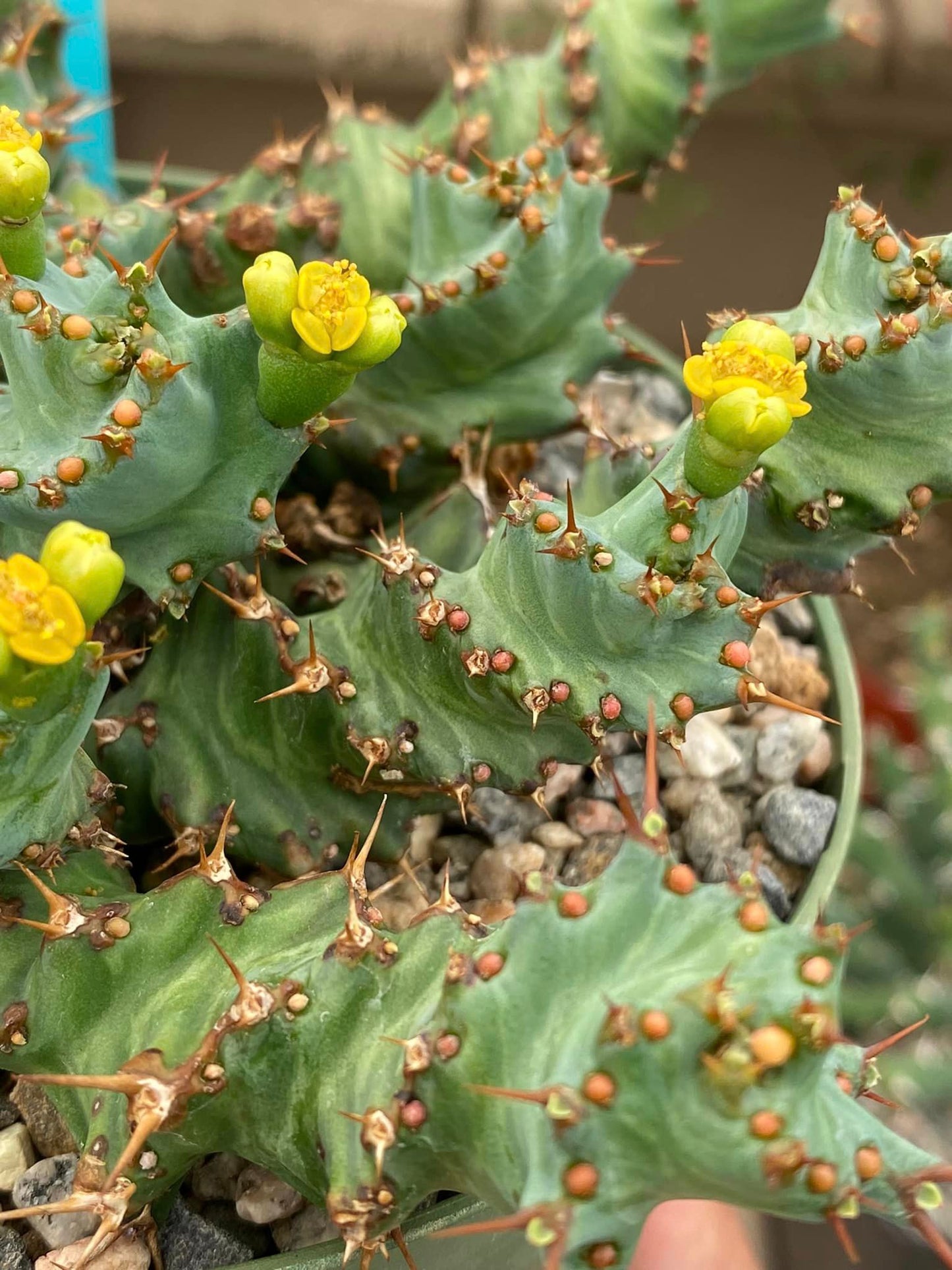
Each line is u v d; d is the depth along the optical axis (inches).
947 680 15.7
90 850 8.3
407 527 9.7
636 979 6.3
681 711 7.5
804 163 20.5
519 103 10.6
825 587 9.2
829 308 8.4
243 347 7.4
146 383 7.1
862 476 8.4
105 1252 8.0
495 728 8.1
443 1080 6.6
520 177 9.1
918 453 8.4
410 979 7.1
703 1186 6.1
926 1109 14.7
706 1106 6.0
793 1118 6.0
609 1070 6.1
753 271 21.9
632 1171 6.2
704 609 7.4
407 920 9.4
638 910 6.4
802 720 10.6
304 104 20.1
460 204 9.1
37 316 7.1
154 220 9.4
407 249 10.3
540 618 7.7
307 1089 7.1
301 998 7.1
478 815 8.9
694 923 6.4
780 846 10.2
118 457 7.1
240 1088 7.1
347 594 9.4
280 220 9.5
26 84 9.8
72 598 6.4
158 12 18.5
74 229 9.0
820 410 8.4
